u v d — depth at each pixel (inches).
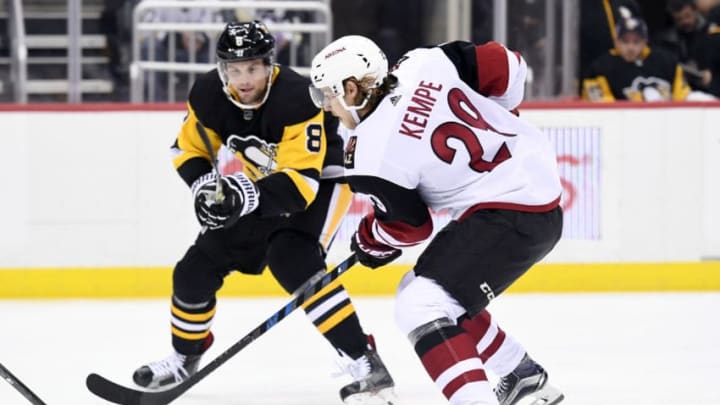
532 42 971.3
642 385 621.6
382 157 435.5
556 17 968.3
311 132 536.4
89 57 986.1
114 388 507.5
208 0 959.0
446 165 442.0
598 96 986.1
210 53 960.9
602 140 890.1
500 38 970.7
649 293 896.3
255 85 528.4
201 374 501.4
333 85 437.4
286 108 536.1
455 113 445.7
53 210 861.8
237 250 569.9
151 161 864.3
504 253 443.2
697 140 893.8
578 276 897.5
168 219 868.6
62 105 857.5
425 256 449.7
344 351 550.0
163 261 872.3
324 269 555.5
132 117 861.2
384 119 438.3
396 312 445.1
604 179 892.6
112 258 869.8
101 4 979.9
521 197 447.8
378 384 546.9
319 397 597.9
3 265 865.5
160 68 954.7
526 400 558.9
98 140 860.0
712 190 898.1
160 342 731.4
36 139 856.3
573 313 818.2
